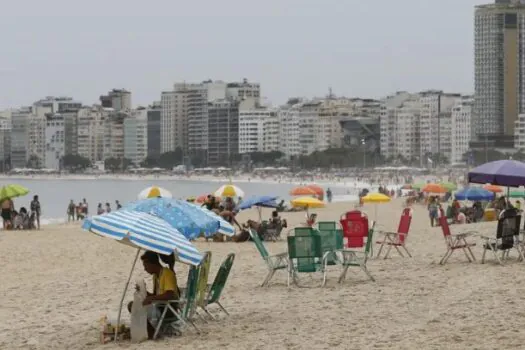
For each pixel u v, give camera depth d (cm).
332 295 3638
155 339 2861
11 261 5991
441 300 3359
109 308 3666
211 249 6544
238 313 3306
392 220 12506
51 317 3494
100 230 2709
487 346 2491
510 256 4781
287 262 4172
